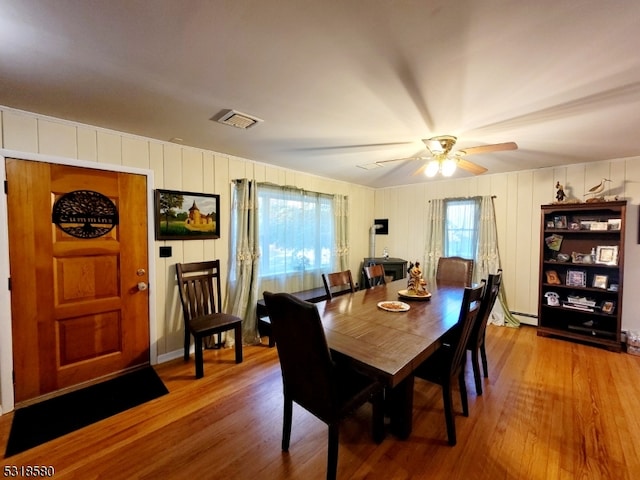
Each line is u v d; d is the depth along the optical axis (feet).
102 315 8.39
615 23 3.92
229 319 9.52
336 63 4.98
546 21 3.92
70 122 7.58
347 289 14.25
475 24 4.01
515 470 5.37
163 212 9.38
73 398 7.52
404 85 5.68
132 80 5.55
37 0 3.54
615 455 5.68
